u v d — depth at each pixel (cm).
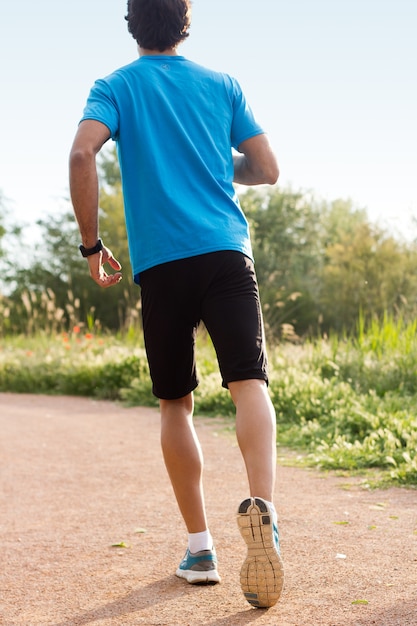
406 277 2355
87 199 242
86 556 314
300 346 1045
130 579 280
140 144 250
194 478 271
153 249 246
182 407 273
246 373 242
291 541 319
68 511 405
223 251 244
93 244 251
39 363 1209
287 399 718
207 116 259
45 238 3216
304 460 523
